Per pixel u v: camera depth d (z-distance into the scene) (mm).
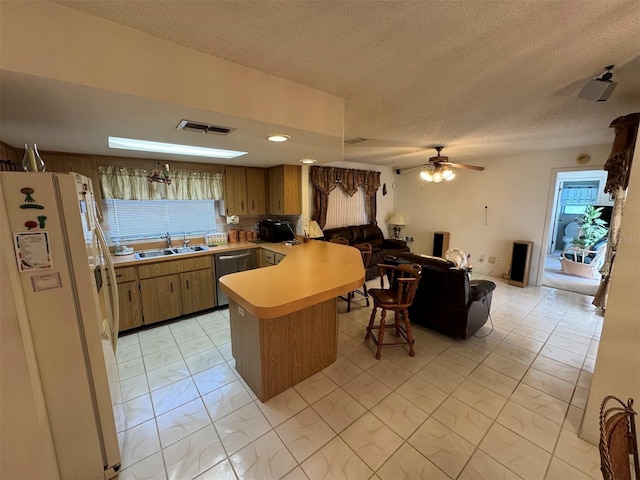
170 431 1835
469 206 5715
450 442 1753
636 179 1497
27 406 1223
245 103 1724
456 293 2793
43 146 2541
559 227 7887
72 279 1354
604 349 1653
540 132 3348
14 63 1109
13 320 1164
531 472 1564
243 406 2057
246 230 4613
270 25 1311
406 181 6828
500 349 2826
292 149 2777
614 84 1745
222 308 3834
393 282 3084
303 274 2396
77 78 1229
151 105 1497
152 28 1333
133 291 3068
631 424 1030
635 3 1158
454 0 1145
